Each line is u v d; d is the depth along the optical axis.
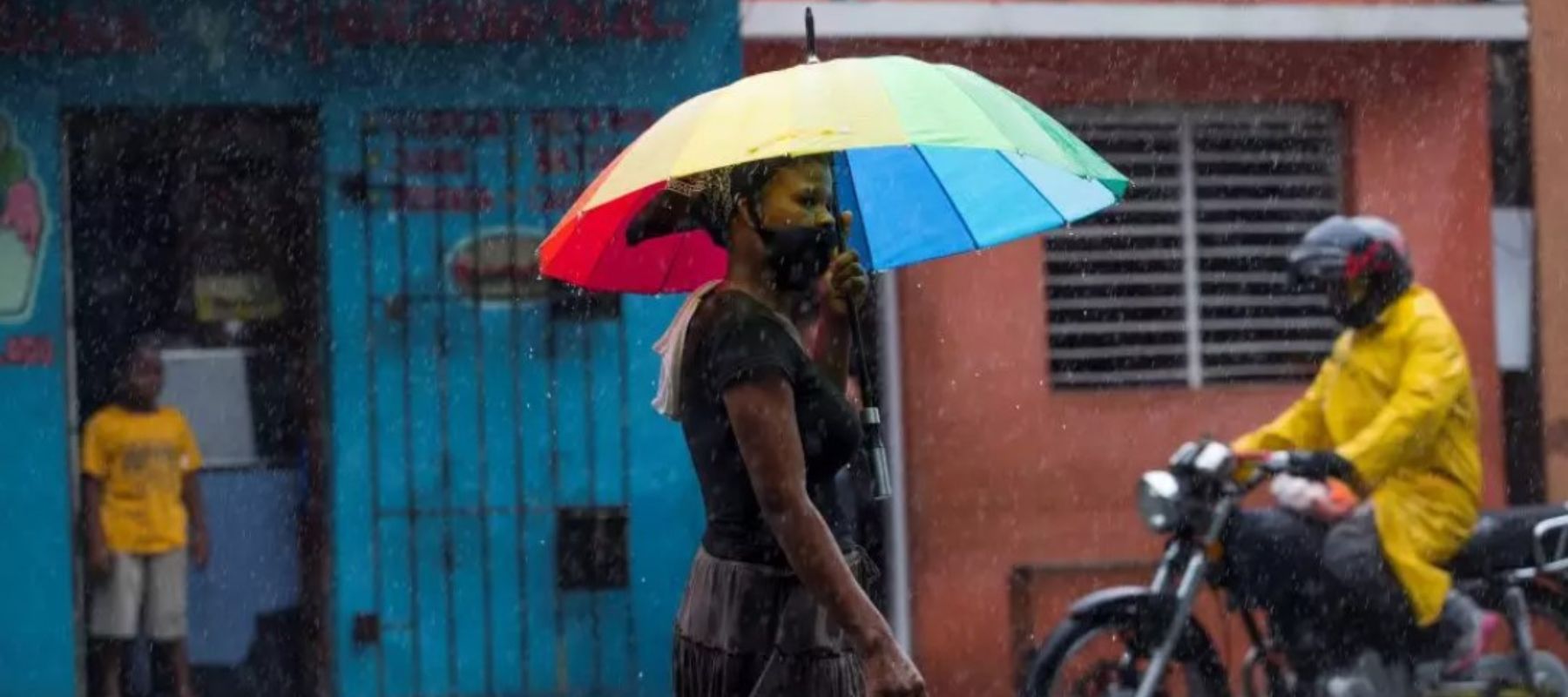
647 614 29.53
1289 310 31.86
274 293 30.11
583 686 29.53
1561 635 23.45
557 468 29.48
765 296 12.52
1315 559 21.50
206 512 29.98
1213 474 21.22
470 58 29.41
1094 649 29.31
